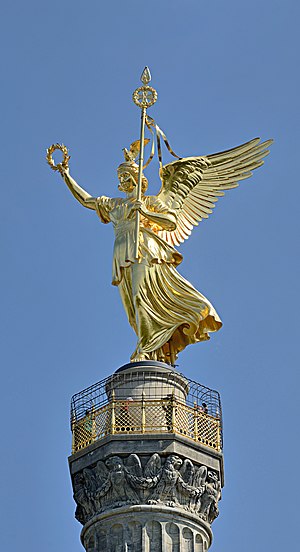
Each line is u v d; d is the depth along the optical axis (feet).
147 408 204.95
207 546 202.69
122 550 197.26
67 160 232.12
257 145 235.40
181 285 220.02
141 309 217.56
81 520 206.28
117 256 221.05
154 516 198.90
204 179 232.94
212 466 204.85
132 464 201.46
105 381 209.77
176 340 219.20
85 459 204.85
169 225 223.10
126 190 227.40
